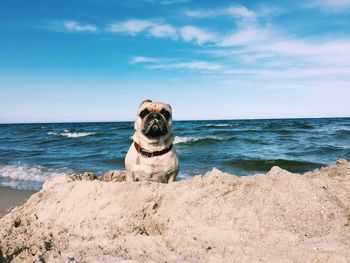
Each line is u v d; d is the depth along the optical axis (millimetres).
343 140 4996
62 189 1095
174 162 1274
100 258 747
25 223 1019
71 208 1004
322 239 734
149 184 1014
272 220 818
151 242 810
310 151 3850
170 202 945
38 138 6977
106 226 902
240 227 811
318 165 2961
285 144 4586
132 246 806
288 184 936
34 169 2904
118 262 722
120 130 8758
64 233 911
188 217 880
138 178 1287
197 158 3414
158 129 1202
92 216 950
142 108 1276
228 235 789
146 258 740
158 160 1244
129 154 1292
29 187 2209
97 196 1000
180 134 6609
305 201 875
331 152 3729
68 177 1243
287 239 740
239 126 9547
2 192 2029
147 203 940
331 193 927
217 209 881
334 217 833
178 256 741
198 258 727
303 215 836
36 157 3812
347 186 969
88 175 1415
